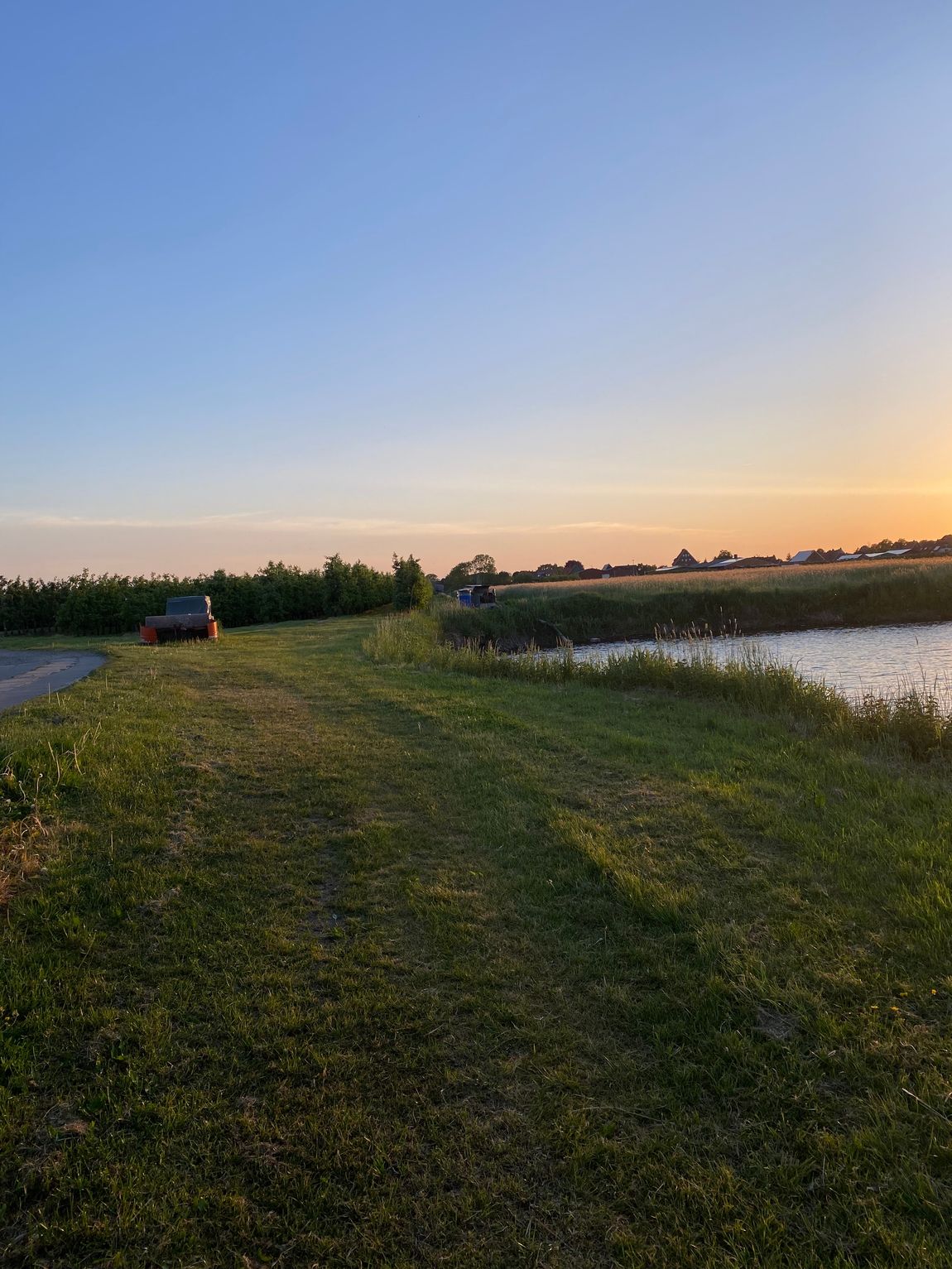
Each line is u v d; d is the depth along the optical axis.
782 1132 3.03
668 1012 3.78
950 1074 3.26
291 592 46.12
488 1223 2.66
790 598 43.84
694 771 7.85
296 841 5.89
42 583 44.34
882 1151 2.90
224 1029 3.60
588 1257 2.54
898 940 4.32
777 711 12.03
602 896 5.04
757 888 5.06
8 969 3.94
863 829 6.08
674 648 19.31
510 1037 3.59
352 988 3.94
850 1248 2.54
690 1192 2.76
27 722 8.70
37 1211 2.64
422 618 35.09
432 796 7.08
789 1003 3.77
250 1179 2.82
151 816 6.05
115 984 3.90
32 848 5.23
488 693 13.50
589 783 7.54
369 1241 2.58
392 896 5.00
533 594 53.81
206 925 4.54
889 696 13.05
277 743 8.91
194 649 21.14
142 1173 2.81
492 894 5.06
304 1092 3.22
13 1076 3.21
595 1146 2.96
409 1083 3.30
